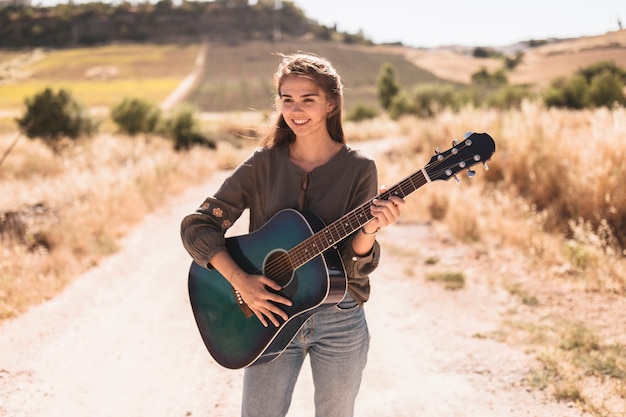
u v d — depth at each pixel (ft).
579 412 12.76
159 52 486.38
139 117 94.73
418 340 17.28
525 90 97.50
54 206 32.63
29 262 24.40
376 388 14.67
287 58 8.50
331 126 8.54
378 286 22.29
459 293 20.90
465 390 14.16
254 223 8.86
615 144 28.17
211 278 8.66
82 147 64.69
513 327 17.58
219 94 302.45
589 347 15.74
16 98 238.07
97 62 434.30
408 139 54.70
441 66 410.93
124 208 36.32
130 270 26.09
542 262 22.91
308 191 8.42
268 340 8.23
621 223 25.91
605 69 69.77
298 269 8.20
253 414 8.39
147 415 13.67
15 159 56.49
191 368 16.19
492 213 29.37
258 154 8.64
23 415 13.32
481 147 7.73
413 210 32.94
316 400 8.69
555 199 29.60
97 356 16.90
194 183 54.29
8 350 16.74
